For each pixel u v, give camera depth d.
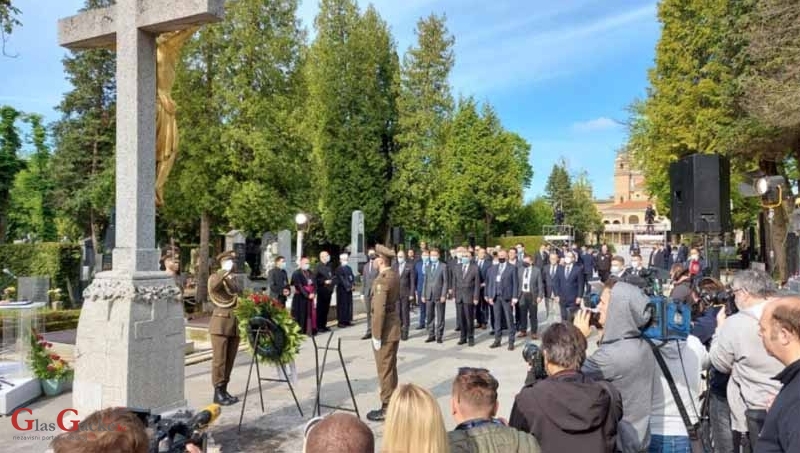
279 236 21.36
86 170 27.59
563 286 12.18
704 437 3.78
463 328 11.40
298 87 19.45
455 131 38.50
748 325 3.39
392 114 35.75
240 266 20.48
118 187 4.93
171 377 4.95
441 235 36.94
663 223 48.69
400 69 36.34
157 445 2.25
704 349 4.01
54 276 15.09
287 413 6.36
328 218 34.09
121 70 4.93
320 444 1.79
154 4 4.77
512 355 10.20
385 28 36.25
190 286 19.75
